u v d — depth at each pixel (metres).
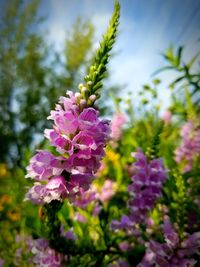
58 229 0.21
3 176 0.57
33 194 0.19
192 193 0.31
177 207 0.23
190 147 0.40
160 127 0.30
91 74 0.19
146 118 0.54
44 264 0.22
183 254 0.22
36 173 0.19
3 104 2.05
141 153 0.30
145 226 0.29
